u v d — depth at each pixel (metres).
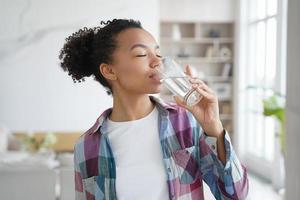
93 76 1.06
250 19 5.80
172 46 6.41
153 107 1.00
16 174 2.75
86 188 0.99
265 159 5.24
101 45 0.94
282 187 4.48
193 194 0.95
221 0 6.07
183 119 0.97
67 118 5.45
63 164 2.91
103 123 1.00
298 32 1.43
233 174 0.86
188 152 0.94
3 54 5.28
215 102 0.86
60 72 5.39
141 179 0.92
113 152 0.95
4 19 5.25
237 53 6.02
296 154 1.48
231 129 6.38
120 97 0.97
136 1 5.43
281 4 4.57
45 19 5.32
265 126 5.26
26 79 5.35
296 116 1.47
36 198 2.79
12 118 5.38
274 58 4.97
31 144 4.07
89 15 5.38
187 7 6.03
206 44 6.44
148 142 0.95
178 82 0.85
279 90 4.60
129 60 0.89
